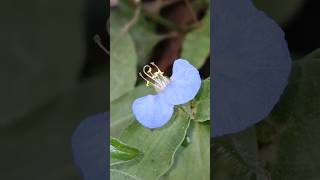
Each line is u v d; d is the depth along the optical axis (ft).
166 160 0.56
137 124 0.57
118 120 0.59
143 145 0.56
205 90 0.56
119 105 0.60
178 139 0.56
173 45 0.68
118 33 0.67
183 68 0.57
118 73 0.64
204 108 0.56
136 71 0.65
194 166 0.56
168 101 0.57
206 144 0.56
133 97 0.61
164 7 0.69
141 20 0.68
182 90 0.56
